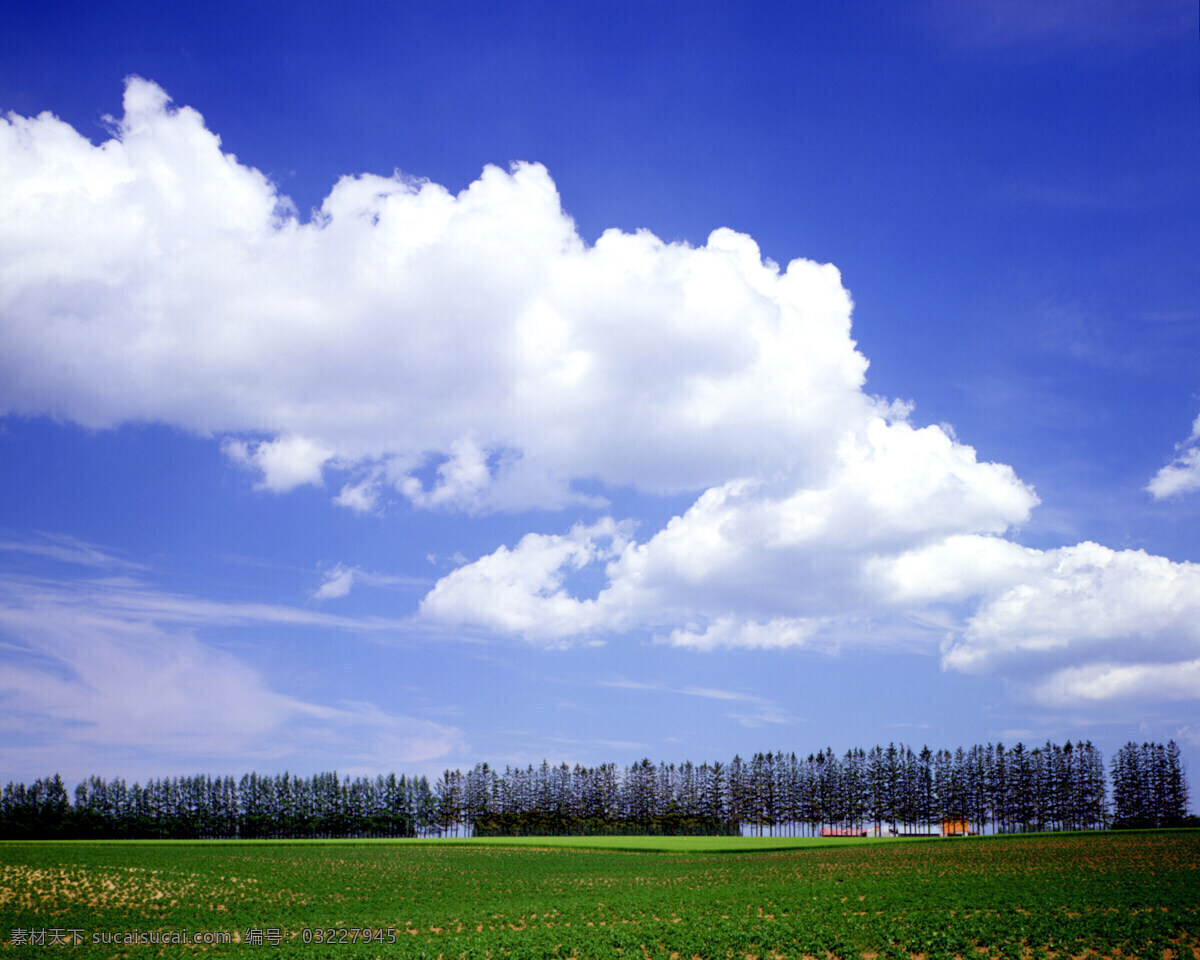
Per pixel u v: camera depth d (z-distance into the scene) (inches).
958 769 6097.4
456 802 7007.9
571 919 1723.7
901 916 1573.6
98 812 6560.0
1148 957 1184.8
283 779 7027.6
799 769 6486.2
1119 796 5743.1
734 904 1831.9
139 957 1428.4
